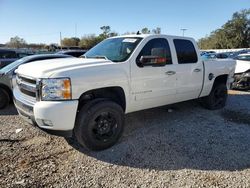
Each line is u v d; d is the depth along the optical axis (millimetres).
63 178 3521
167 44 5398
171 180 3484
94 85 4180
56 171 3703
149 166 3852
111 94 4668
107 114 4344
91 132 4180
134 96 4797
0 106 7164
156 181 3459
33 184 3365
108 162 3971
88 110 4117
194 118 6125
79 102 4262
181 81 5613
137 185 3363
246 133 5191
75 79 3969
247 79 9875
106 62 4547
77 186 3338
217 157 4141
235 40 71500
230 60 7160
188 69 5734
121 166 3852
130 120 5898
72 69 4035
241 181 3461
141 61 4676
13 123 5777
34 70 4176
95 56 5195
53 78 3857
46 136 4973
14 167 3789
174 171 3715
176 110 6762
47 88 3863
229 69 7027
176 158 4098
